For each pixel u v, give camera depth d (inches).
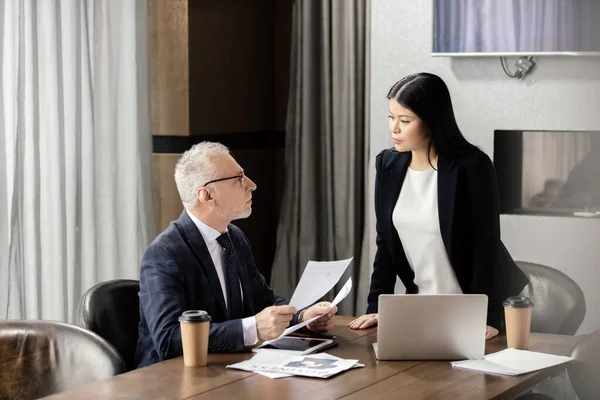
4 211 188.2
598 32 179.0
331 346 121.0
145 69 211.6
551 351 119.3
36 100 191.2
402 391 101.1
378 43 197.0
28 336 120.5
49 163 195.3
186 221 125.2
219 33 231.1
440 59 192.5
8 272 188.4
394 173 133.6
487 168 128.8
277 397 98.7
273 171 263.7
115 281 132.2
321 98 241.9
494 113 189.6
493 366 110.7
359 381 105.0
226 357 115.1
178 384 103.8
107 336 127.0
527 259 189.2
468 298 113.2
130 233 210.2
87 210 203.8
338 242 240.1
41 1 191.8
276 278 247.6
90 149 203.2
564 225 185.8
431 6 190.5
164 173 222.1
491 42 186.2
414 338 113.6
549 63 185.0
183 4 216.4
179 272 121.4
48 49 193.2
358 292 237.9
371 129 199.8
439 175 128.9
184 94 218.7
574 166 187.8
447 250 129.6
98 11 202.8
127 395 99.9
